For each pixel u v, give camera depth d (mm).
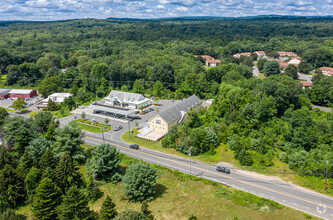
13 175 53469
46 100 140875
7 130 73000
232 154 76938
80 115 118375
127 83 159500
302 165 66125
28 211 51656
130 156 76688
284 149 79812
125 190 55000
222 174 66625
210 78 158000
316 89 133125
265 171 67688
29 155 62656
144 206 43781
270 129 87812
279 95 100812
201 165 71500
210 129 85750
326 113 108688
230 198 55781
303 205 53656
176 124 94750
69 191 44406
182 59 188375
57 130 70125
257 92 104312
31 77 176625
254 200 54375
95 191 56312
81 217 43906
